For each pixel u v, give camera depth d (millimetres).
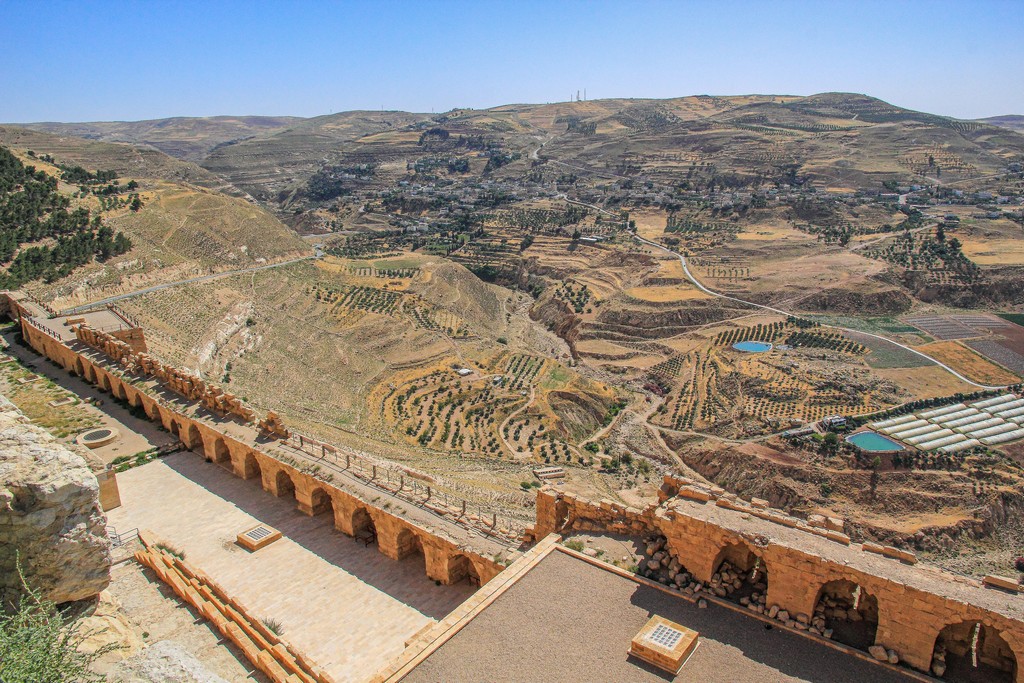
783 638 23109
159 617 30312
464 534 34469
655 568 26922
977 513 93625
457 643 23203
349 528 39719
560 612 24766
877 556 23406
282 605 32875
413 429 100125
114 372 60000
